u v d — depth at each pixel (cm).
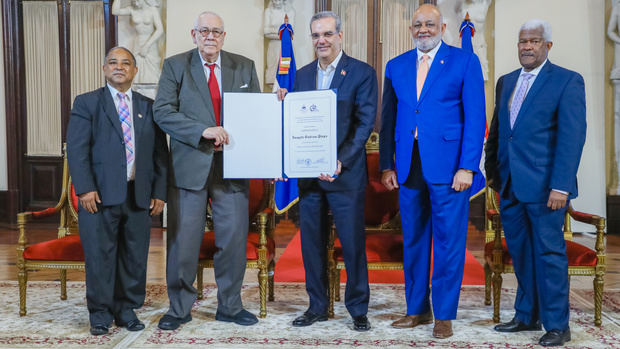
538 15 694
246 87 301
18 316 315
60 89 752
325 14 286
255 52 720
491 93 709
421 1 717
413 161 285
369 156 352
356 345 265
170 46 718
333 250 309
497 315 305
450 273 276
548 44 277
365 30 726
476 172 272
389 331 288
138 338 275
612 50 687
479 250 552
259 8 717
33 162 759
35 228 716
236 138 286
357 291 291
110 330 289
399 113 287
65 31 746
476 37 696
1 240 620
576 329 291
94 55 745
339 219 289
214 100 296
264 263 312
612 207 687
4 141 751
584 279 414
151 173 291
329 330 289
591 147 689
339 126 287
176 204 292
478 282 406
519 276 288
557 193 262
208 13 289
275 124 287
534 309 287
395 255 307
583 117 266
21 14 748
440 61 277
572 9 688
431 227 291
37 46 750
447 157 274
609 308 331
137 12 714
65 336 279
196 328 291
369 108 287
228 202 295
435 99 275
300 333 283
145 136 289
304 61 716
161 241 606
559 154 264
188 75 293
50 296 360
